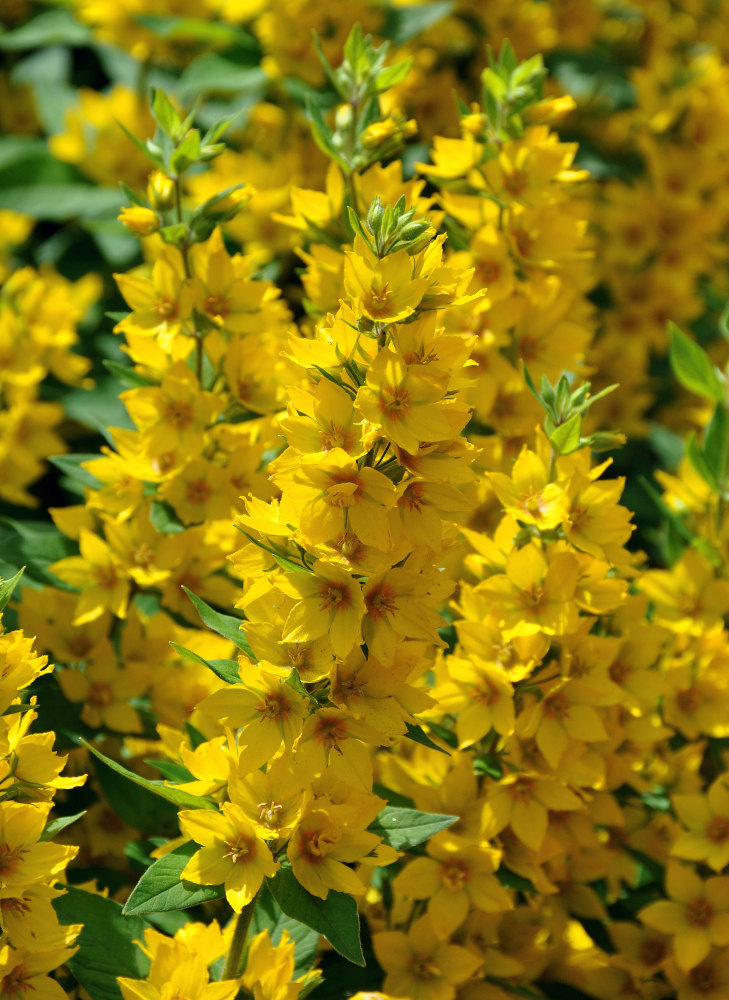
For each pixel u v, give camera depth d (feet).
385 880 3.35
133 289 3.32
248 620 3.04
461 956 3.25
